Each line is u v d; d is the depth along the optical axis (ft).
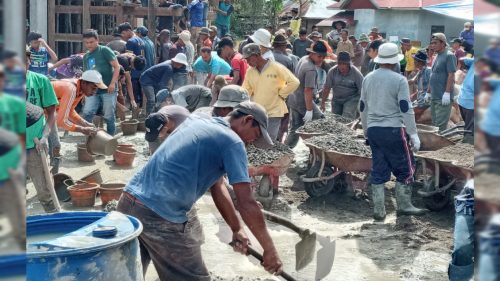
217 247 19.80
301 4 112.98
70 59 40.78
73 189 24.40
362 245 20.88
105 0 55.06
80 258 9.37
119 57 41.39
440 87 34.60
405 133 23.16
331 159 25.64
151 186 12.02
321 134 30.12
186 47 47.80
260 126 12.52
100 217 11.73
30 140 19.43
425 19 94.38
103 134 23.81
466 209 14.60
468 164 22.80
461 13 52.08
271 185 24.70
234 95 15.75
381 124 23.00
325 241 13.97
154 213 11.89
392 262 19.34
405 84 22.61
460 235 14.53
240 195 11.53
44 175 20.03
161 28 56.29
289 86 26.08
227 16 66.59
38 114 19.03
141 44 46.70
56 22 53.67
